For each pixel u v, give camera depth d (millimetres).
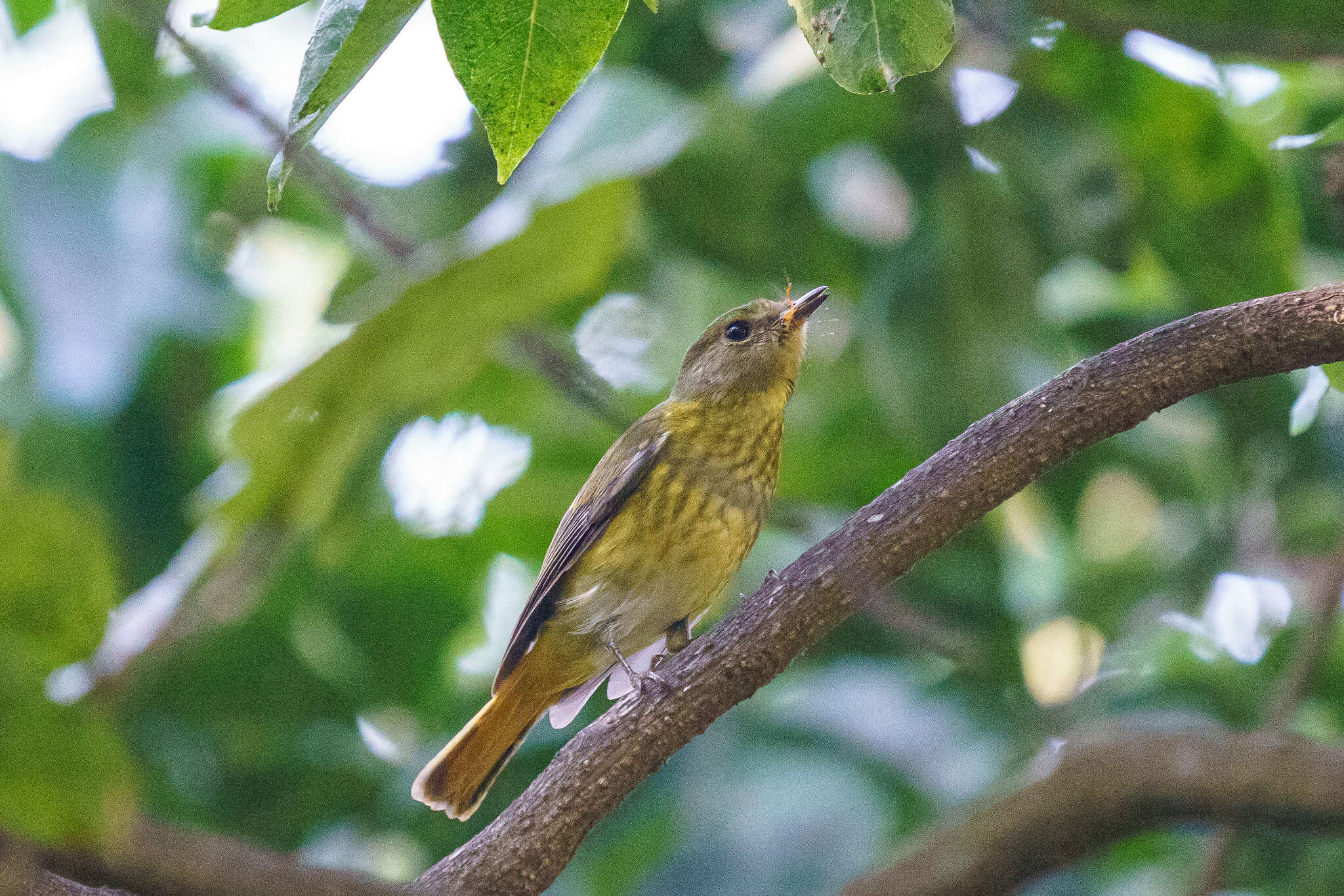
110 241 10797
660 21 11133
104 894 4992
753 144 10281
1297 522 12211
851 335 12375
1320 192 10820
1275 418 11625
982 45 10609
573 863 11430
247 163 11750
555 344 12180
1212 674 11789
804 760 11195
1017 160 11039
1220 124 10828
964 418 11055
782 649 6699
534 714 9586
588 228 9289
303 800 11852
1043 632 12445
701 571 9641
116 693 9133
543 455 12961
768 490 10031
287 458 9570
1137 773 8133
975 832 8320
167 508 11562
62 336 10438
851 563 6645
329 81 4648
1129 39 10516
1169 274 11531
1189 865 11359
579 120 10164
